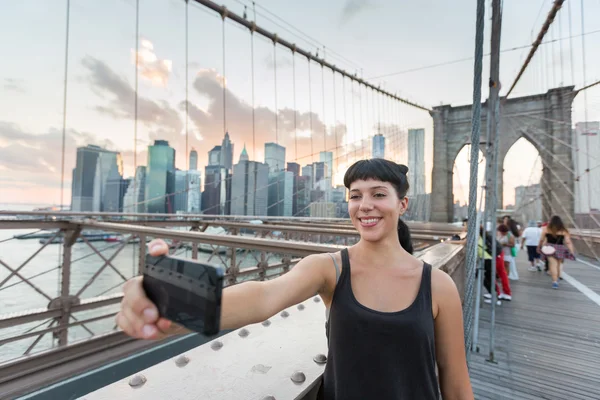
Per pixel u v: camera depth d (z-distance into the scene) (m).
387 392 0.68
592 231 10.67
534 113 24.38
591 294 5.22
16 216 3.73
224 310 0.55
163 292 0.39
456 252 3.14
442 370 0.79
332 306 0.76
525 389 2.43
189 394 0.71
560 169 22.52
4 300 5.53
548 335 3.45
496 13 2.52
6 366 2.28
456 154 27.02
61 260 4.11
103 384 2.39
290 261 6.50
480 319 3.98
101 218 5.00
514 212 28.00
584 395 2.36
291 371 0.83
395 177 0.79
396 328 0.68
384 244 0.78
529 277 6.72
